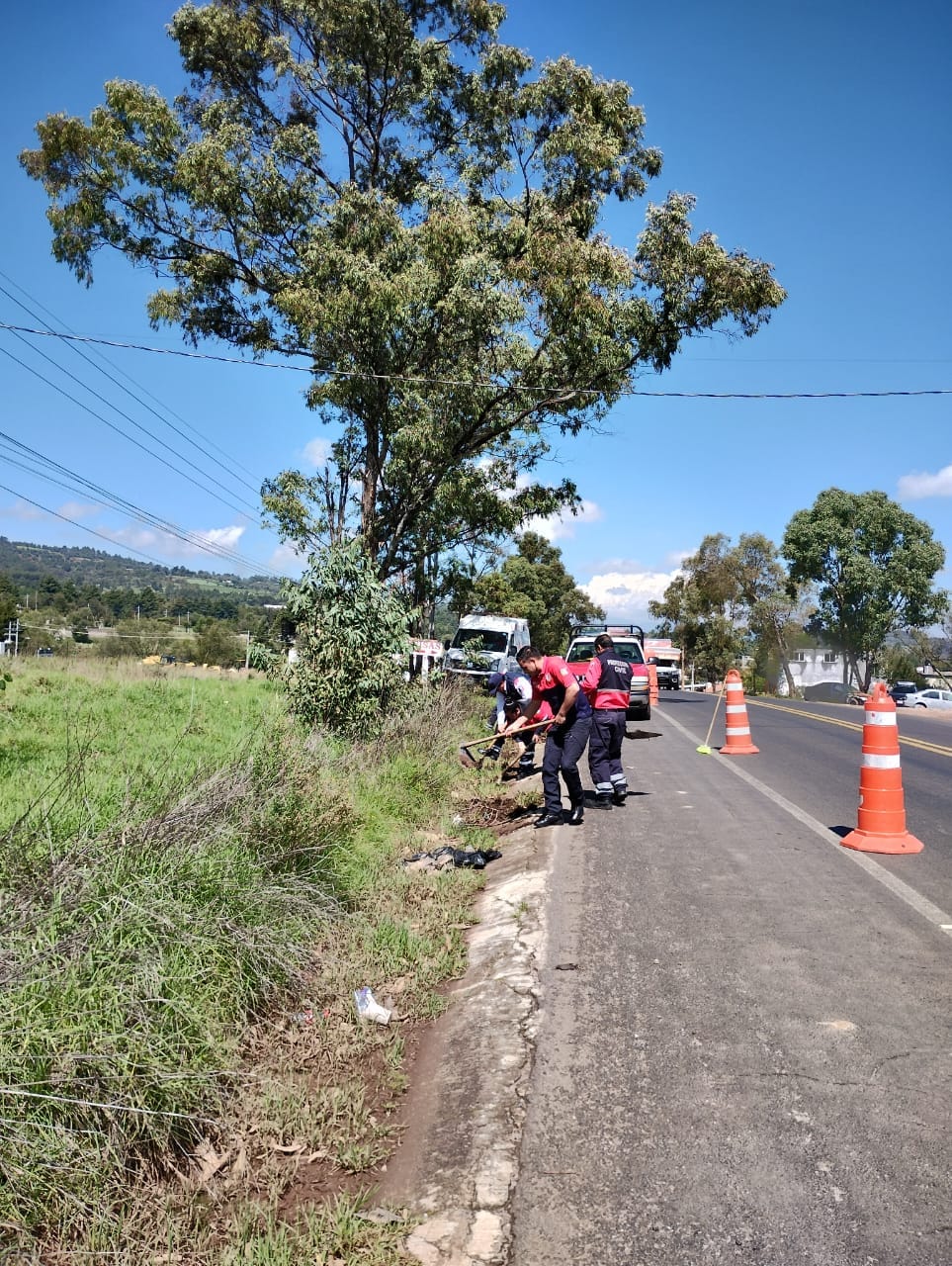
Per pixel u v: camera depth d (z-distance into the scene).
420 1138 3.55
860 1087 3.69
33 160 22.12
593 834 8.30
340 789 7.43
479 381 21.39
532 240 19.92
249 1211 3.08
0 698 12.85
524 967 5.07
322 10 22.58
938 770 12.47
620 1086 3.77
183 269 23.47
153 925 4.14
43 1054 3.21
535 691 9.19
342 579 12.02
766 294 19.86
